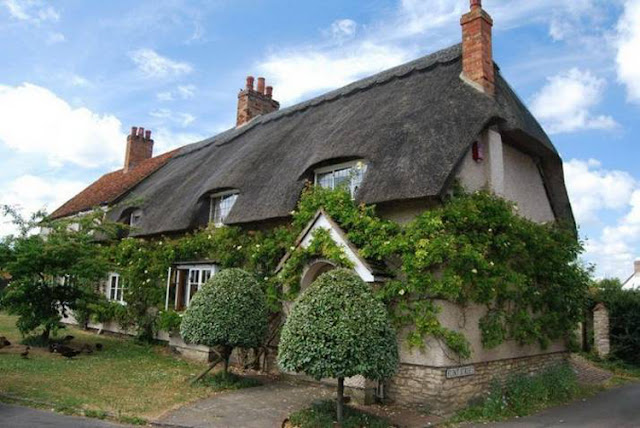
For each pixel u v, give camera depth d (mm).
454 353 9430
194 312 10844
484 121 10703
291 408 8977
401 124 11523
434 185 9508
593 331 19172
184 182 18688
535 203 14000
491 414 9273
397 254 9930
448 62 13336
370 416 8242
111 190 24969
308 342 7797
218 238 14320
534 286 11703
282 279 11625
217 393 10062
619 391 13164
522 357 11586
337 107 15664
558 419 9328
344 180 11695
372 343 7727
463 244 9570
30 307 14188
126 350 15289
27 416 7738
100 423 7637
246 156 16016
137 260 17781
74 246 14430
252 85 23156
